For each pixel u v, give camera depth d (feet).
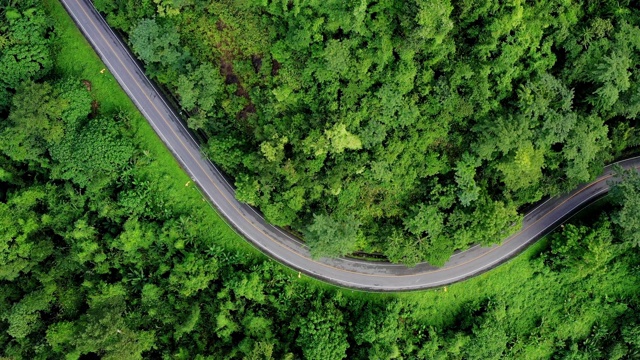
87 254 215.92
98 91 221.25
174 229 217.15
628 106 204.33
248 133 212.23
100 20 221.25
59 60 220.84
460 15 185.26
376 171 200.23
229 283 216.54
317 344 213.46
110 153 211.41
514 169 200.03
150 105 221.66
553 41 199.93
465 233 210.59
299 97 197.36
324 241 204.85
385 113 195.52
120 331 208.74
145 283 219.20
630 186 206.59
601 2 201.87
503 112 200.13
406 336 224.33
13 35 207.00
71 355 211.61
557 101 200.95
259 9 193.26
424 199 213.66
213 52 205.46
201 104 205.57
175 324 219.00
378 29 182.91
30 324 213.87
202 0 195.00
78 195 218.38
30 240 216.13
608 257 219.61
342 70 189.78
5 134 209.15
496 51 191.93
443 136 202.80
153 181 222.28
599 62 197.77
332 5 180.55
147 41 203.00
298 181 203.62
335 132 193.06
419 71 193.16
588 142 200.95
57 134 210.18
